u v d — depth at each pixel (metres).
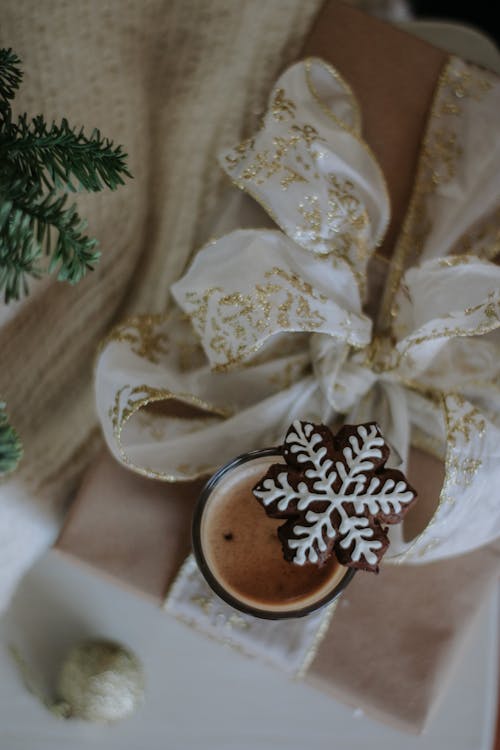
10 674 0.77
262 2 0.77
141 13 0.75
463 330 0.67
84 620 0.77
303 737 0.77
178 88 0.78
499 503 0.68
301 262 0.69
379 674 0.72
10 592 0.76
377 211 0.71
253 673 0.77
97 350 0.73
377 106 0.75
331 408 0.71
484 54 0.81
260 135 0.71
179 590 0.72
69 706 0.74
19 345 0.74
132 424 0.71
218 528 0.67
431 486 0.72
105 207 0.74
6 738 0.76
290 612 0.66
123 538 0.73
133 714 0.77
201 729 0.77
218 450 0.71
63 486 0.77
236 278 0.68
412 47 0.75
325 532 0.62
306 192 0.70
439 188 0.73
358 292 0.70
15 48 0.71
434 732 0.77
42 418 0.76
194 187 0.79
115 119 0.74
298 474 0.62
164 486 0.73
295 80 0.72
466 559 0.73
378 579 0.72
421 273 0.69
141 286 0.79
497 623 0.78
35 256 0.54
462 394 0.72
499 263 0.72
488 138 0.73
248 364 0.72
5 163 0.57
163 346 0.73
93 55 0.73
